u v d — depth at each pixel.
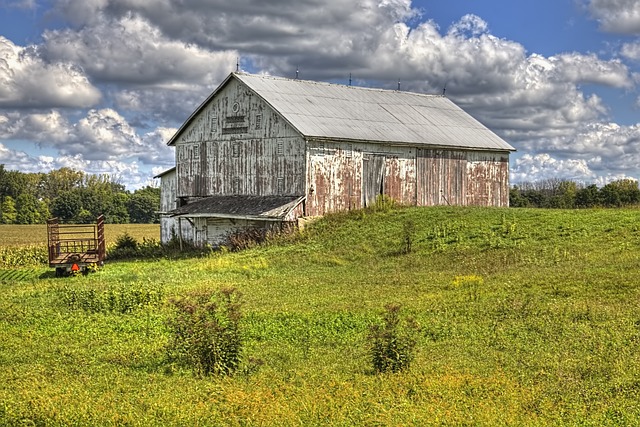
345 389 15.20
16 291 30.59
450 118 55.81
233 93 49.44
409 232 37.69
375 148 47.69
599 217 37.78
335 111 49.38
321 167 45.41
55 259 36.97
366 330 21.34
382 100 54.94
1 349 19.94
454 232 38.38
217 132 50.56
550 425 13.09
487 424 13.04
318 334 21.08
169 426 13.47
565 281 26.08
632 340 18.70
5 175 145.25
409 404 14.29
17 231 98.19
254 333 21.27
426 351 18.80
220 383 16.05
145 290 27.05
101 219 38.62
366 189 47.34
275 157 46.66
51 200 152.50
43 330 22.39
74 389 15.71
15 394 15.38
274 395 15.08
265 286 29.95
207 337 17.45
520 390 15.13
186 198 53.03
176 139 53.34
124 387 16.00
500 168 54.53
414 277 30.53
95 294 26.86
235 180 49.25
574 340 19.03
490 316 22.27
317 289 28.86
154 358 18.66
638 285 24.48
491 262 32.25
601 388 15.27
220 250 45.84
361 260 36.41
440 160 50.97
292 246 40.69
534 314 21.91
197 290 28.12
